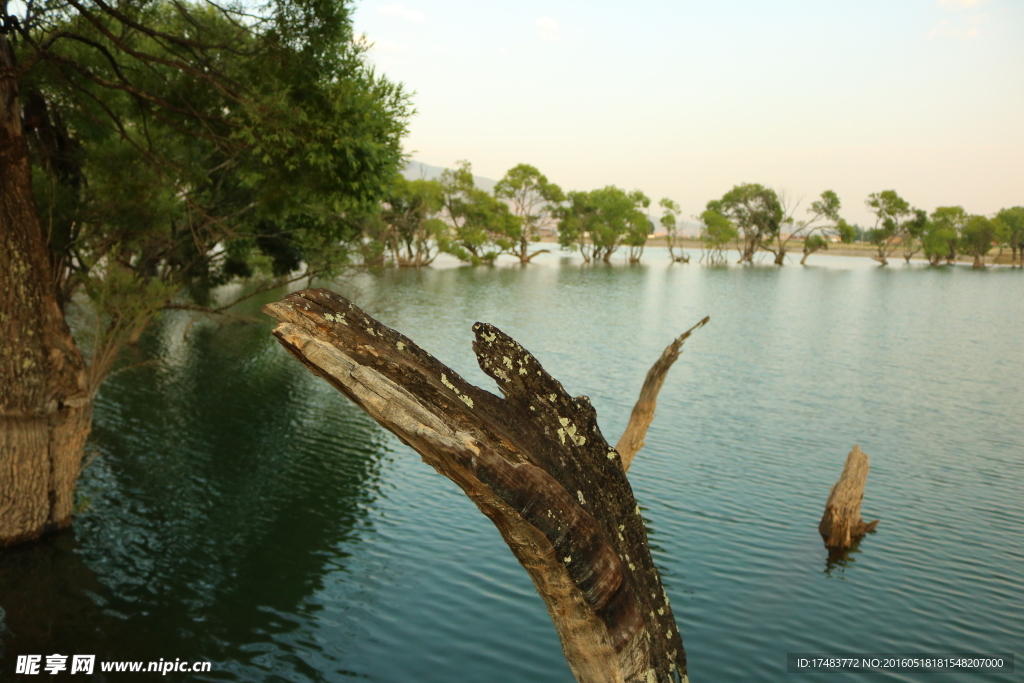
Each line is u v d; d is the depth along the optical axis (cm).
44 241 1434
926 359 3831
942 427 2430
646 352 3841
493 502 219
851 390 3012
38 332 1350
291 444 2114
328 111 1609
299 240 2567
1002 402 2828
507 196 13200
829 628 1134
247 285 5253
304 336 217
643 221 14200
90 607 1175
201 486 1744
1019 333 4931
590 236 14412
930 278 11594
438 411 233
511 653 1070
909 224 16112
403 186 8506
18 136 1297
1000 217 17800
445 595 1248
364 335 231
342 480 1828
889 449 2164
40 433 1362
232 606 1197
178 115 1698
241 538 1467
